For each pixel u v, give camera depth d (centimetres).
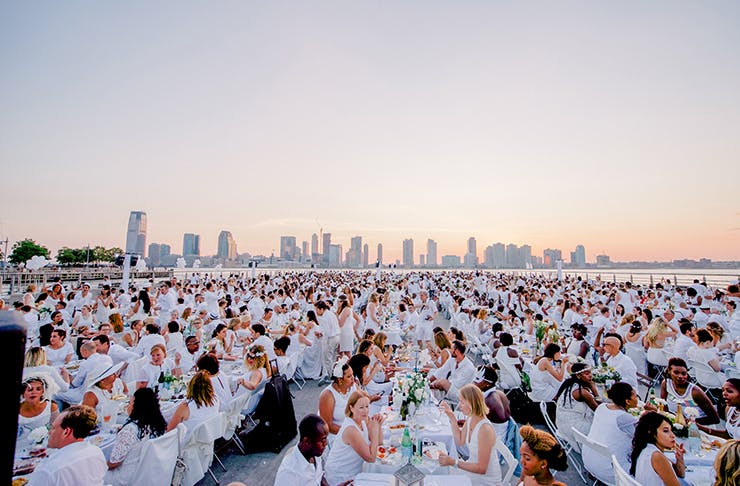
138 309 1166
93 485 344
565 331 1183
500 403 506
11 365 64
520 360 742
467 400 409
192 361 763
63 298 1380
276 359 719
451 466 406
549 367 658
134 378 704
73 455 338
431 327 1145
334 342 990
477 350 1038
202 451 493
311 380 969
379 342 774
